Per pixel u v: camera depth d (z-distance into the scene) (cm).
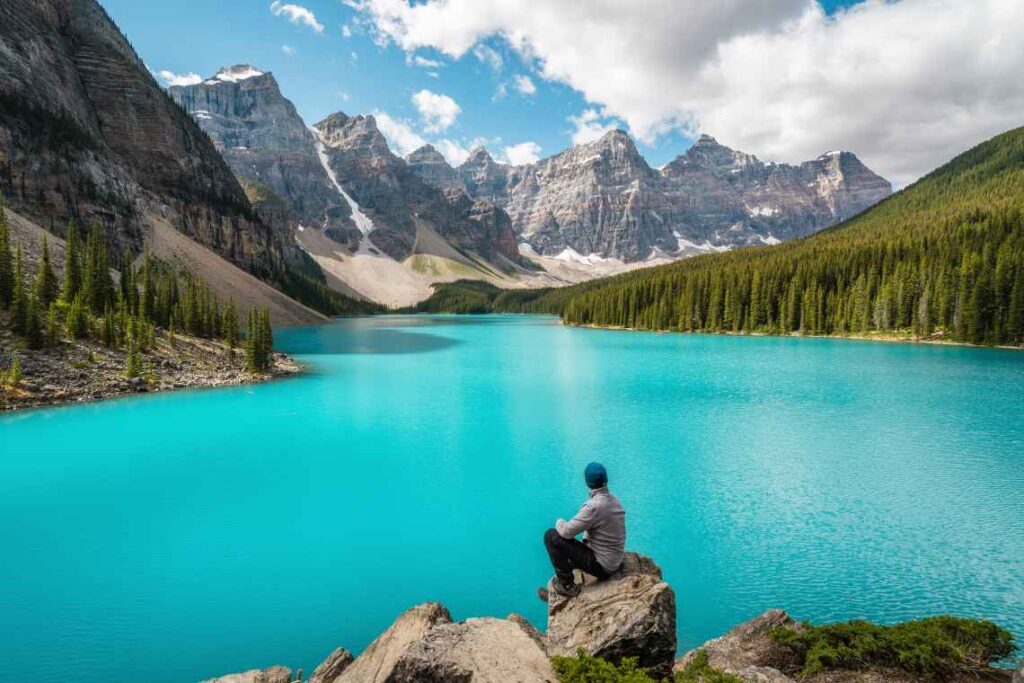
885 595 2033
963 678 1050
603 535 960
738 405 5706
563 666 824
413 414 5297
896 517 2766
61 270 8325
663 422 4947
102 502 2917
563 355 10725
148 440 4231
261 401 5850
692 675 920
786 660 1214
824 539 2519
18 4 17162
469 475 3450
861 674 1087
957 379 7381
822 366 8794
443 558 2327
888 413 5284
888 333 13575
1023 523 2688
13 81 14788
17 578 2089
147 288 8281
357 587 2059
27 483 3212
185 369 6888
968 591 2055
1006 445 4119
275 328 16800
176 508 2853
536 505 2961
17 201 12612
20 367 5453
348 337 15475
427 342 13925
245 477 3372
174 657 1603
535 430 4644
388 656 1002
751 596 2028
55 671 1530
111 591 1995
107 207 14525
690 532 2595
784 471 3516
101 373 5984
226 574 2145
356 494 3102
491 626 946
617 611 902
